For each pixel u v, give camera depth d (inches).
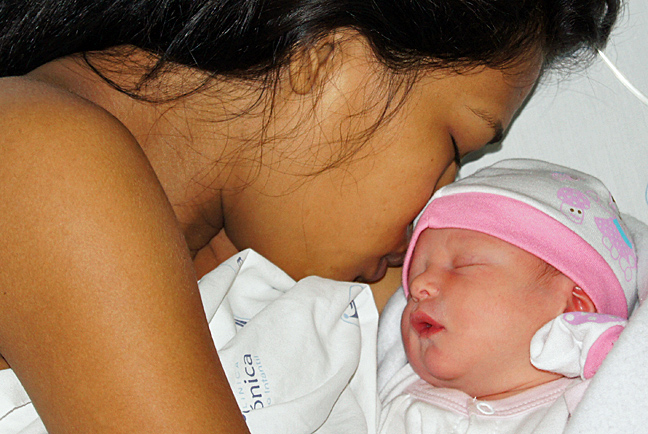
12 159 18.0
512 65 29.2
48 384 17.2
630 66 42.8
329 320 31.9
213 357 19.0
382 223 30.0
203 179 28.5
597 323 27.8
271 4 26.0
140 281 17.7
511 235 32.7
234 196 29.6
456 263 33.6
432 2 26.5
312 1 26.0
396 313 39.7
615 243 33.7
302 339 30.2
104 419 16.6
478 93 29.1
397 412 33.7
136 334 17.1
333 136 27.5
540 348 28.8
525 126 44.6
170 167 28.0
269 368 28.8
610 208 35.4
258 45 26.3
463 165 45.4
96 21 27.4
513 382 31.7
